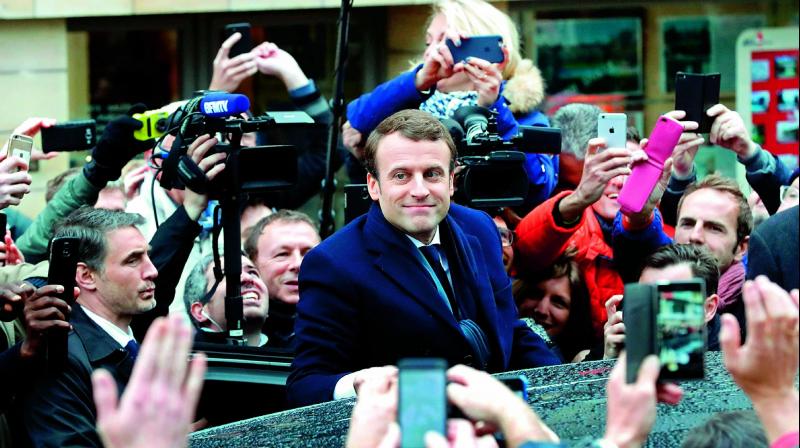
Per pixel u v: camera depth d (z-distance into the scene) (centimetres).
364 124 802
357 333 593
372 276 595
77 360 648
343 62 791
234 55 878
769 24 1186
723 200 761
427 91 787
